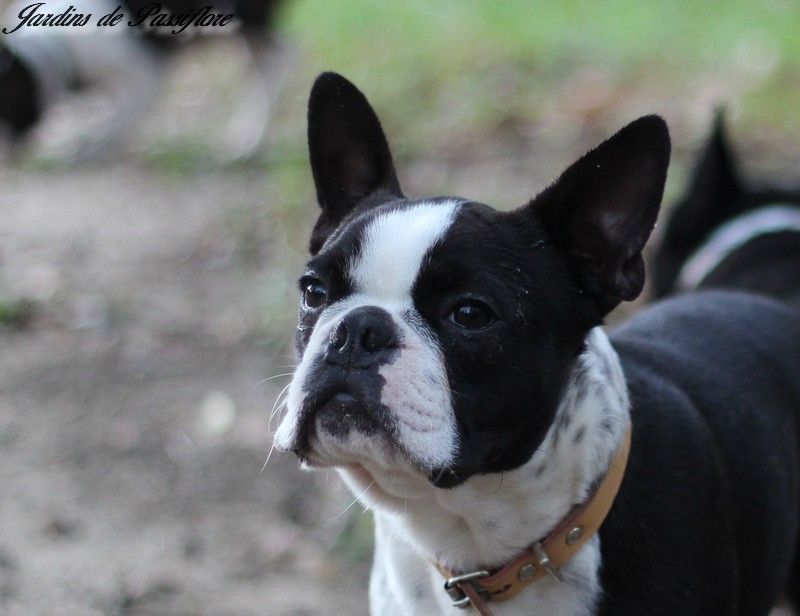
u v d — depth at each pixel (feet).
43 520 26.37
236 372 32.94
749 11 65.87
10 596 23.65
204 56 65.92
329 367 14.28
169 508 26.94
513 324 14.70
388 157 17.74
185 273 39.78
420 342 14.38
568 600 15.69
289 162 48.78
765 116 48.93
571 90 53.78
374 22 67.15
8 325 36.14
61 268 40.50
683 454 16.24
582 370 15.53
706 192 28.22
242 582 24.39
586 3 69.67
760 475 17.33
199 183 48.65
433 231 14.80
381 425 14.02
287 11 60.59
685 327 19.08
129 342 34.94
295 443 14.65
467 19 66.54
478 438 14.66
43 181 50.52
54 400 31.71
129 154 53.67
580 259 15.69
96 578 24.39
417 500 15.55
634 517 15.64
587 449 15.39
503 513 15.42
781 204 27.76
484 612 15.89
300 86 58.49
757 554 17.28
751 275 24.88
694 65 56.39
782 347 19.27
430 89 55.57
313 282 15.53
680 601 15.55
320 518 26.48
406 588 16.76
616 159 15.40
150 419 30.66
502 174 44.96
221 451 29.04
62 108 59.06
